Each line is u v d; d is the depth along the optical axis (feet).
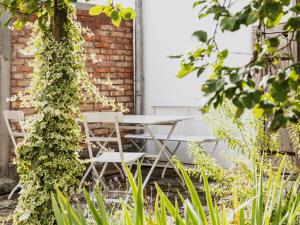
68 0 8.54
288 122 4.21
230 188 11.60
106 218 7.27
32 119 10.52
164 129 28.07
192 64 4.52
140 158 21.99
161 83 28.37
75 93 10.55
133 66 29.01
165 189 21.86
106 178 24.84
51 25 10.45
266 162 12.33
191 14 27.27
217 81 4.03
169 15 28.09
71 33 10.53
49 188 10.28
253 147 11.89
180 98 27.58
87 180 24.41
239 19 4.16
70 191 10.36
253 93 4.01
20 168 10.46
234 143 12.10
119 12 8.37
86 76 10.97
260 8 4.06
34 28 10.72
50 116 10.26
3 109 22.43
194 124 27.12
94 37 26.76
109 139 19.51
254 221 7.70
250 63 4.32
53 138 10.31
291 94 7.15
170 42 28.07
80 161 10.68
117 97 28.02
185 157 27.45
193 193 7.66
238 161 11.49
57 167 10.35
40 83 10.44
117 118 19.16
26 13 7.79
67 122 10.41
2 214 17.85
